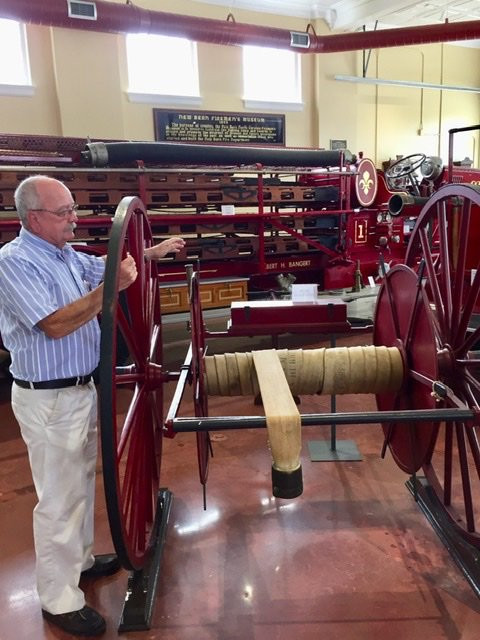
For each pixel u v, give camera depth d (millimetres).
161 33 6766
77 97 7855
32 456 1855
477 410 1757
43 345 1764
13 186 4367
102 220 4793
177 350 5457
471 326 3941
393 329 2609
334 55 10227
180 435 3662
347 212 6301
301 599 2076
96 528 2605
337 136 10438
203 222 5496
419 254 5660
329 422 1687
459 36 7918
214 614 2012
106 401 1438
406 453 2531
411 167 6656
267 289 6352
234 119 9352
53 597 1937
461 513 2578
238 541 2455
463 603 2039
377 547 2389
